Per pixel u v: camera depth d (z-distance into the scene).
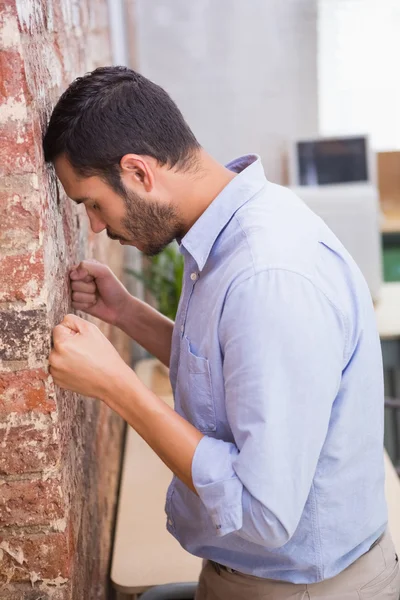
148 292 3.40
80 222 1.53
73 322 1.07
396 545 1.51
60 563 1.13
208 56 3.75
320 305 0.99
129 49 3.67
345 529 1.14
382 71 4.12
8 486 1.09
